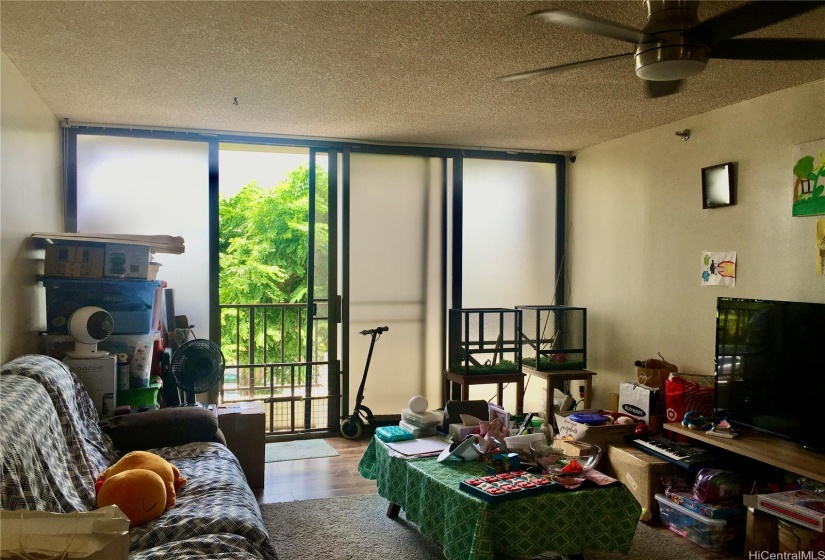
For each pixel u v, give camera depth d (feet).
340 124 14.47
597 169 16.80
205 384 12.54
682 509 10.19
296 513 10.95
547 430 10.89
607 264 16.34
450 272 17.40
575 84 11.16
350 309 16.62
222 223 31.55
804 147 10.92
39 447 6.67
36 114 11.80
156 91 11.76
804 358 9.70
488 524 7.41
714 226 12.90
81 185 14.56
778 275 11.44
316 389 16.94
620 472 11.65
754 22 6.26
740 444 10.09
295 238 32.14
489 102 12.42
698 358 13.28
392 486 9.87
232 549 6.55
